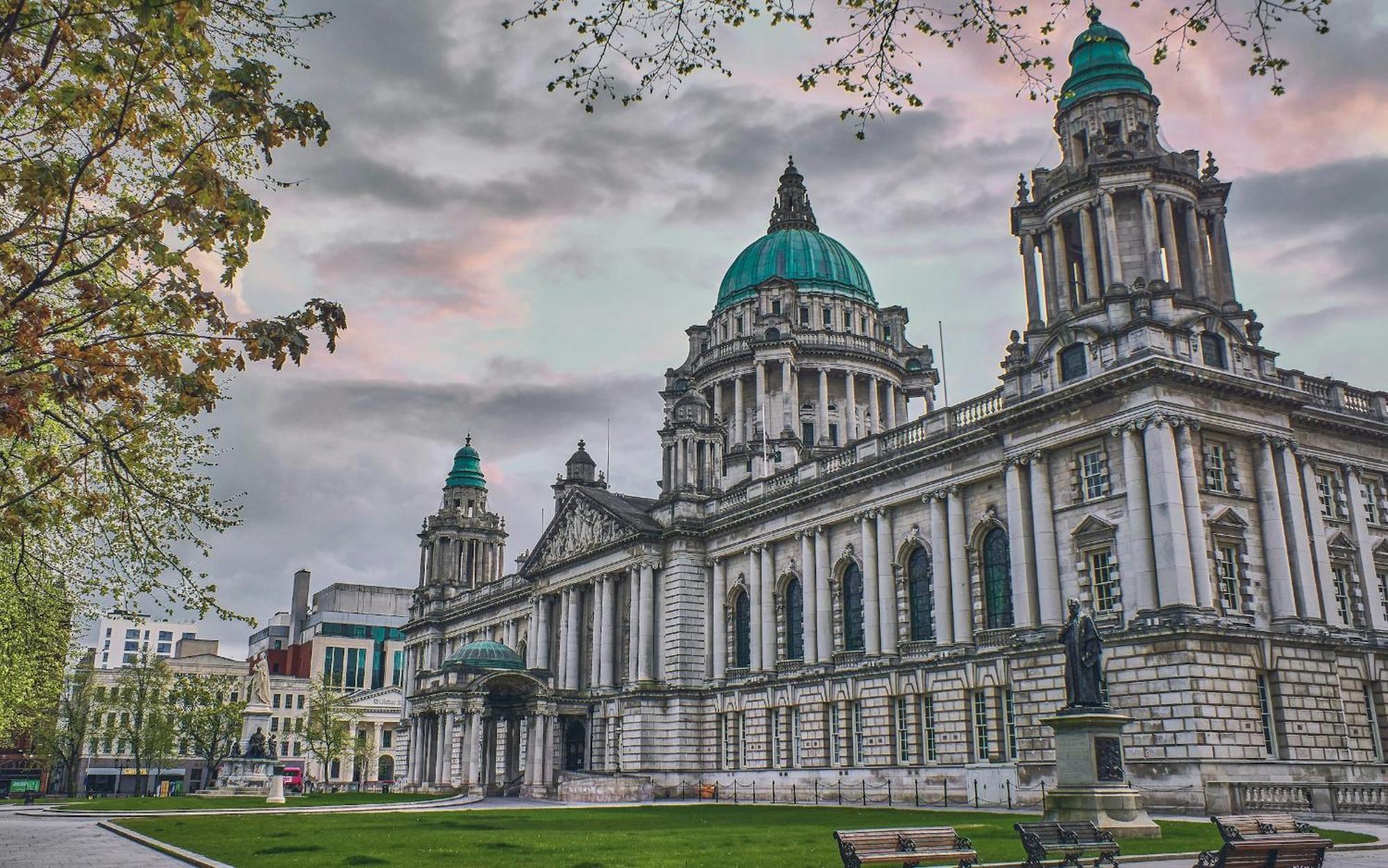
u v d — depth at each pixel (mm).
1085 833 24062
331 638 177000
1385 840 32688
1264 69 17625
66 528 28781
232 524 26250
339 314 18281
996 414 58781
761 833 36656
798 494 74938
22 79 16812
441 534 134875
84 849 33375
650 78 18219
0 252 17156
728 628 82938
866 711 67000
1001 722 57781
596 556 93375
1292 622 50719
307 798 78875
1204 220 62406
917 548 66875
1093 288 59812
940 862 24641
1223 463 52781
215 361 17812
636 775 80312
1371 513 59219
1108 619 51250
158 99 17938
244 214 17375
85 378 16859
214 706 135375
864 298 123062
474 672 98250
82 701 128375
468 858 28172
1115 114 62875
